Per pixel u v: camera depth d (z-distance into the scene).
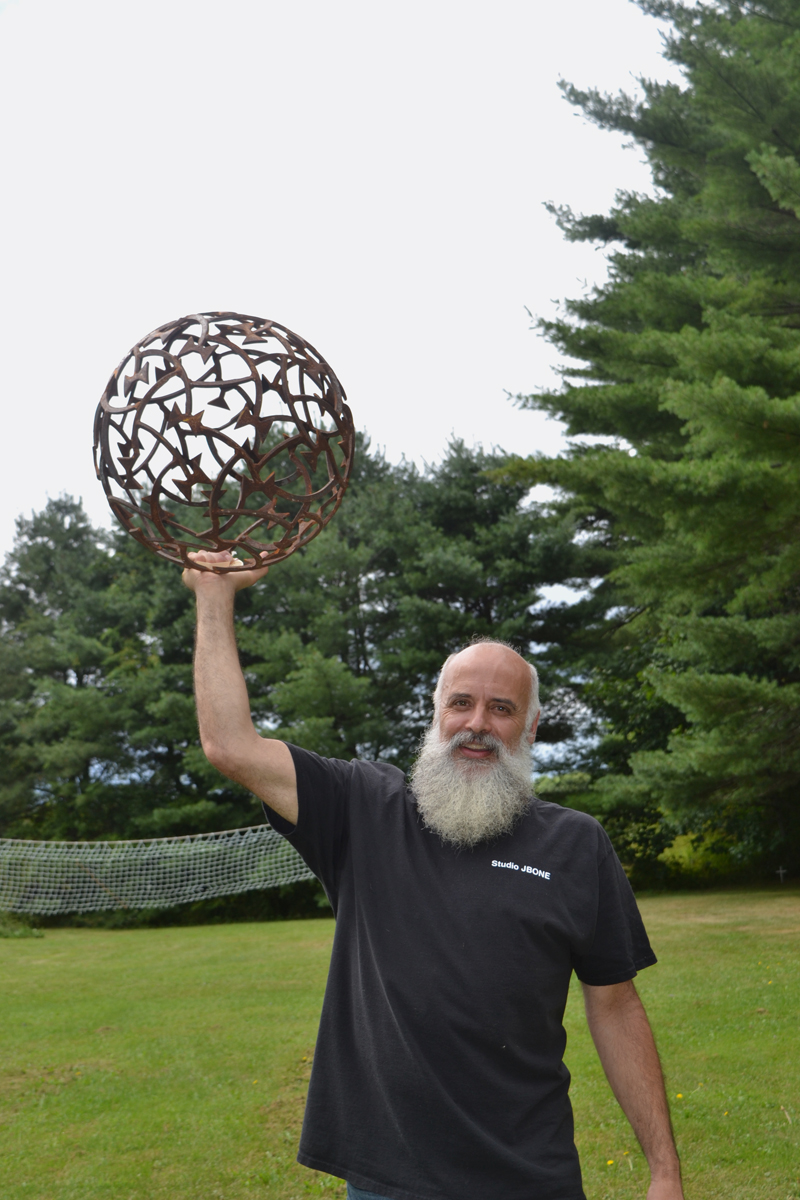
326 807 2.10
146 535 2.06
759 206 11.23
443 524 22.25
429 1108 1.81
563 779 19.73
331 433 2.04
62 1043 7.24
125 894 16.55
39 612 30.38
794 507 9.36
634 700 19.61
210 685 2.06
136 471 1.97
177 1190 4.30
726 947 9.73
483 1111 1.82
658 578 10.88
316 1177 4.36
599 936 2.07
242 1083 5.85
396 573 22.20
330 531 21.47
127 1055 6.73
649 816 18.52
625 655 19.84
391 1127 1.84
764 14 12.59
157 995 9.29
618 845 18.70
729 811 17.95
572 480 11.93
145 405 1.91
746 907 13.29
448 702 2.19
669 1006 7.10
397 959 1.92
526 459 13.39
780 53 10.83
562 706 20.69
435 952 1.90
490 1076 1.83
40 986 10.45
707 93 10.92
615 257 16.67
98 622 26.47
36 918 20.08
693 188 16.34
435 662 19.92
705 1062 5.68
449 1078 1.83
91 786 23.31
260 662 22.78
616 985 2.11
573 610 20.34
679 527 10.12
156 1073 6.19
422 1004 1.86
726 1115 4.80
